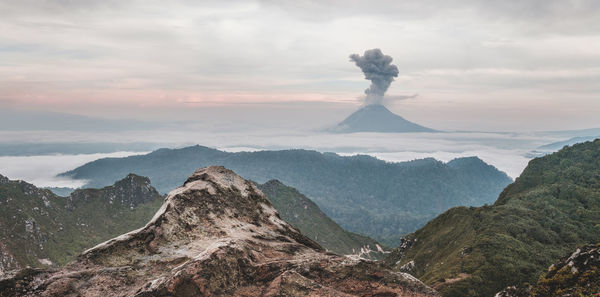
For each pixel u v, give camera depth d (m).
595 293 24.62
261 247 10.33
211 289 8.08
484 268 90.50
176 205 11.12
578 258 28.27
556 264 30.38
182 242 10.07
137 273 8.73
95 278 8.27
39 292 7.79
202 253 8.86
